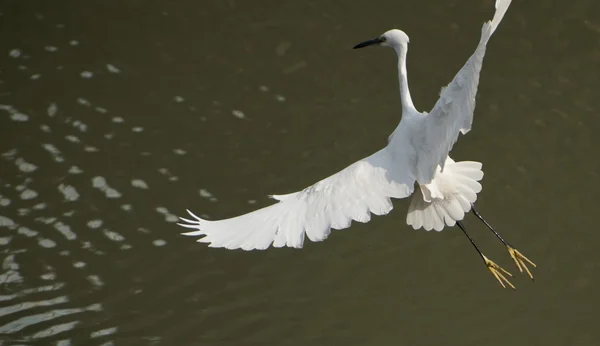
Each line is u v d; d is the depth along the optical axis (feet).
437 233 50.42
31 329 44.62
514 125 55.11
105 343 44.50
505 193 51.70
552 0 62.80
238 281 47.70
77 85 55.62
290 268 48.55
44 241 47.93
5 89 54.90
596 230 50.16
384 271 48.34
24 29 58.80
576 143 54.24
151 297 46.55
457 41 59.36
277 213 26.09
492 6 61.93
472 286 47.85
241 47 58.80
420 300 46.98
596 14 61.98
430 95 55.52
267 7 61.62
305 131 53.88
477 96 56.70
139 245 48.37
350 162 51.93
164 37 59.11
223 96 55.72
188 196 50.24
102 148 52.39
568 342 45.21
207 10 61.16
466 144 53.98
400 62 34.65
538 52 59.31
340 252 49.39
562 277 48.16
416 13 61.31
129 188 50.57
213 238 25.44
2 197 49.39
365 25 60.44
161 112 54.54
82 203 49.70
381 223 50.83
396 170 27.48
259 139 53.36
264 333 45.39
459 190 29.32
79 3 60.90
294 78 57.00
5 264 46.80
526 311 46.73
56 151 51.93
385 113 54.95
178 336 45.09
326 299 46.98
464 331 45.55
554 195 51.65
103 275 47.09
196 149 52.70
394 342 44.98
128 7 60.95
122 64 57.21
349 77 57.21
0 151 51.52
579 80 57.82
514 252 36.27
